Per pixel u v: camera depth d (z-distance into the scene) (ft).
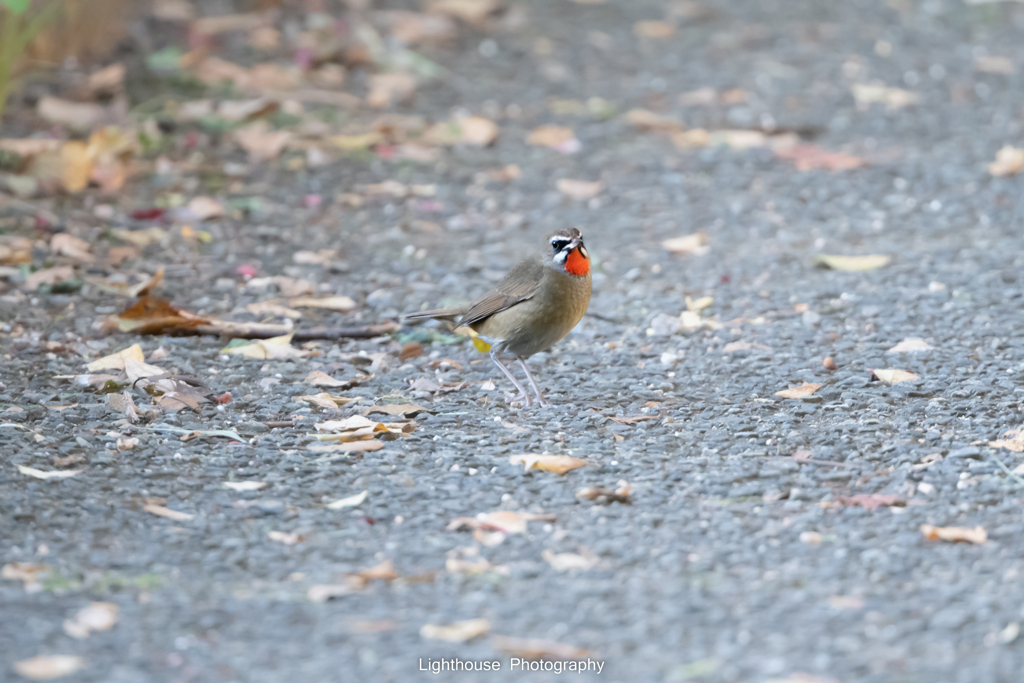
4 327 37.29
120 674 20.67
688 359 36.65
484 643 21.81
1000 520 26.55
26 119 54.39
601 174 53.42
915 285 41.70
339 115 58.85
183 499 27.50
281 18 71.05
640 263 44.47
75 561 24.53
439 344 38.27
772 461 29.63
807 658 21.38
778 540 25.79
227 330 37.65
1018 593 23.43
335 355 36.91
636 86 64.75
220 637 21.91
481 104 61.62
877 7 80.28
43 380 33.86
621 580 24.14
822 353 36.73
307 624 22.44
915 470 28.91
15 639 21.62
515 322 33.40
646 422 32.24
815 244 45.96
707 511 27.17
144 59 63.10
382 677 20.80
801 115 60.34
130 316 37.76
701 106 61.82
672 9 79.15
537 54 69.31
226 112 56.85
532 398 33.99
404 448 30.58
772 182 52.31
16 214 46.09
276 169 52.37
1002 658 21.27
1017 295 40.47
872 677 20.75
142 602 23.04
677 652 21.63
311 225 47.26
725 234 47.19
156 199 48.60
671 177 53.06
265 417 32.30
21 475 28.14
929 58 69.51
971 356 35.99
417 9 74.43
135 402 32.83
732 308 40.42
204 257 43.75
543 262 33.37
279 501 27.48
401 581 24.07
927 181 51.93
